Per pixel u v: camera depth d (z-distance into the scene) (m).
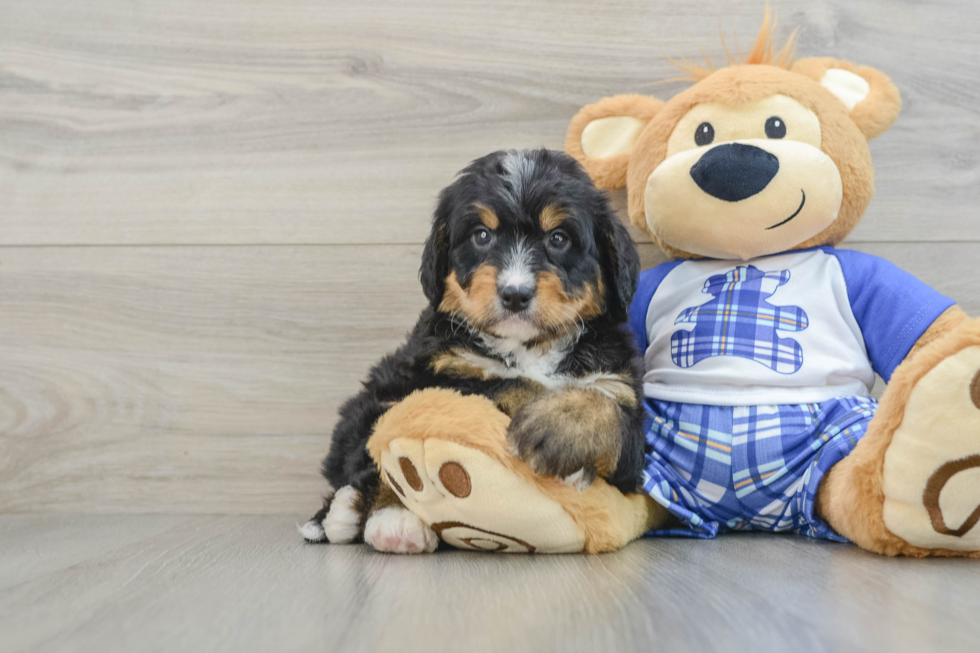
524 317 1.86
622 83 2.76
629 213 2.49
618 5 2.75
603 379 1.95
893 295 2.14
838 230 2.30
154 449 2.76
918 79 2.71
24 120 2.81
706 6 2.74
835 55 2.71
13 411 2.78
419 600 1.37
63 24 2.81
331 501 2.15
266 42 2.80
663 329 2.34
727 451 2.10
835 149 2.22
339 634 1.16
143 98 2.81
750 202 2.13
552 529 1.79
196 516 2.70
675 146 2.31
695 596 1.38
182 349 2.78
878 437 1.73
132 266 2.80
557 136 2.76
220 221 2.80
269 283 2.79
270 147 2.80
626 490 1.91
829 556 1.79
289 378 2.76
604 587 1.46
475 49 2.78
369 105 2.79
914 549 1.75
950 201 2.71
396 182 2.78
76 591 1.49
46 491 2.76
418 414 1.77
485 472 1.72
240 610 1.32
